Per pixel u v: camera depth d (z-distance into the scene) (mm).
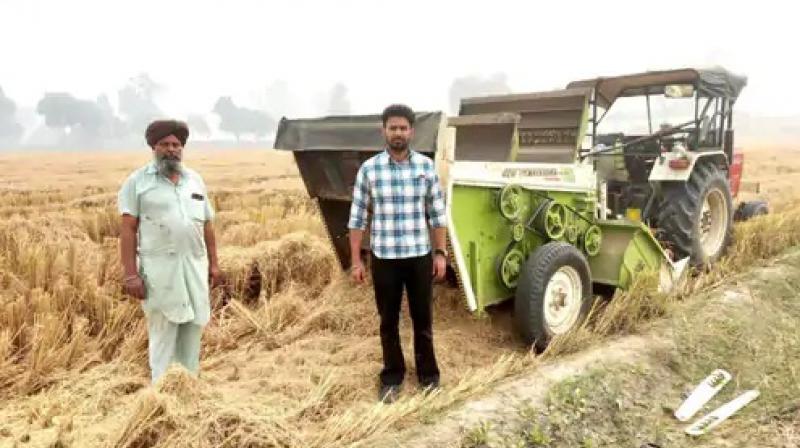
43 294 4793
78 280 5195
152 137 3387
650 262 5375
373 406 3471
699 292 5699
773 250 7023
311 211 9953
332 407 3615
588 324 4902
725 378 4215
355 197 3682
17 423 3412
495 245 4523
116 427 3293
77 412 3486
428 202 3686
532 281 4371
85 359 4215
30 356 4008
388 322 3791
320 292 5617
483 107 6535
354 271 3707
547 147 6055
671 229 6422
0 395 3762
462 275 4223
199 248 3553
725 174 7043
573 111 5867
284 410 3469
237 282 5734
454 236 4121
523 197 4668
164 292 3424
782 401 3887
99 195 15727
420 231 3654
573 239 5020
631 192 6938
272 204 11945
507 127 5129
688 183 6422
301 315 4988
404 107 3484
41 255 5645
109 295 5176
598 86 6977
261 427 2996
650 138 6707
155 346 3521
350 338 4648
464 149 5395
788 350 4699
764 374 4305
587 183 5234
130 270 3377
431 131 3979
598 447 3428
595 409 3676
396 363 3865
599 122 7297
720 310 5117
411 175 3586
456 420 3324
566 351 4320
